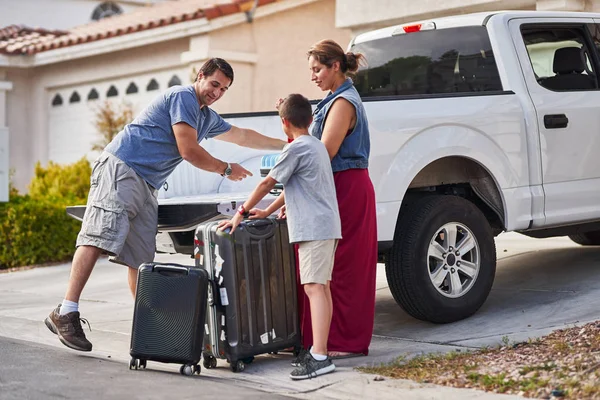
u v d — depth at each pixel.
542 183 7.66
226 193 7.50
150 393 5.52
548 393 5.17
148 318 6.11
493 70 7.86
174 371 6.23
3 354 6.76
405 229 6.98
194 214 6.62
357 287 6.33
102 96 17.30
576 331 6.48
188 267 6.07
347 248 6.29
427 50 8.34
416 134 6.91
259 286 6.17
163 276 6.09
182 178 7.46
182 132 6.55
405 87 8.51
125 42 15.88
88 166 15.48
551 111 7.74
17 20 22.25
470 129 7.21
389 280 7.07
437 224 7.03
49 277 11.24
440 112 7.06
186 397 5.43
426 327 7.27
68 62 17.81
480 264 7.32
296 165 5.85
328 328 6.00
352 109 6.18
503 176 7.39
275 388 5.78
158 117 6.63
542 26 8.09
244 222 6.13
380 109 6.79
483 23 7.93
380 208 6.70
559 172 7.77
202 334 6.07
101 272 11.25
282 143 7.09
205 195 7.40
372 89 8.73
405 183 6.82
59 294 9.93
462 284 7.29
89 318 8.41
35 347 7.08
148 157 6.63
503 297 8.05
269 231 6.22
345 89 6.25
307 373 5.88
